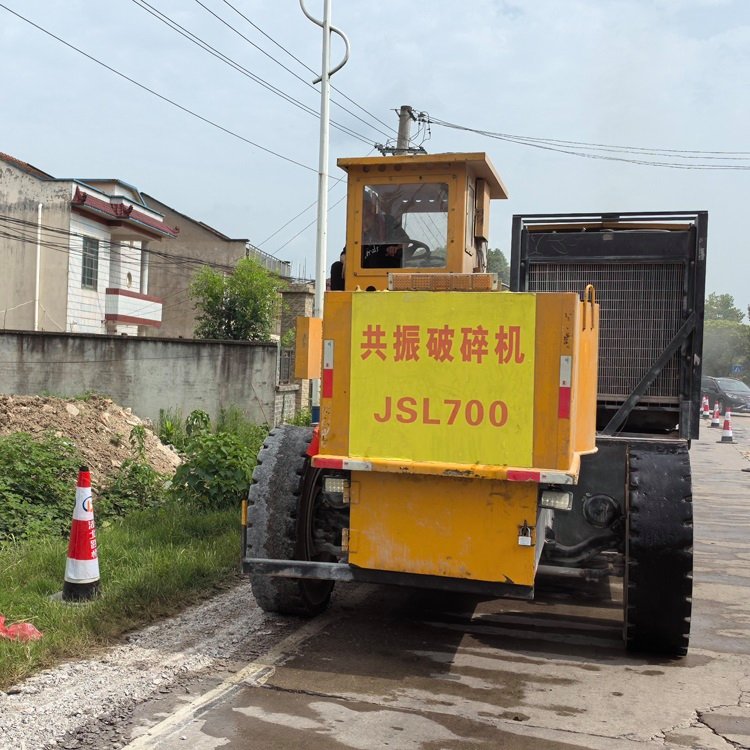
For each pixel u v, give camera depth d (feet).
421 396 14.82
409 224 21.20
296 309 85.97
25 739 11.97
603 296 22.91
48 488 26.84
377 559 15.33
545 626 18.58
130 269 100.53
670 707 14.07
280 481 17.29
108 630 16.51
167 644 16.24
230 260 131.23
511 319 14.37
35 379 59.36
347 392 15.20
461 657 16.29
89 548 18.33
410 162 20.80
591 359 16.63
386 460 14.93
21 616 16.63
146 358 58.59
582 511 17.04
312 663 15.58
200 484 28.86
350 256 21.54
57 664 14.92
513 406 14.37
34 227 88.02
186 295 129.80
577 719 13.47
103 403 41.45
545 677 15.33
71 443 32.37
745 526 32.53
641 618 15.94
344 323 15.19
